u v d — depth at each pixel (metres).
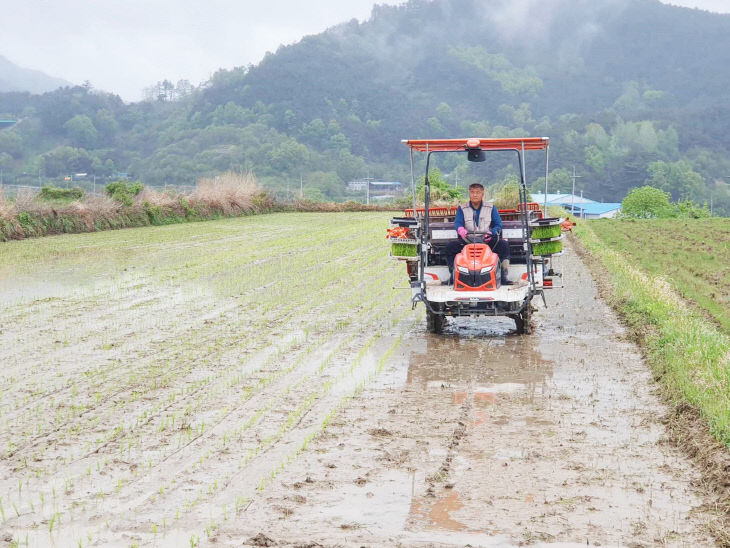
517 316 12.13
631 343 11.63
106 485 6.32
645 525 5.57
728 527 5.49
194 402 8.58
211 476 6.50
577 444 7.23
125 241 27.53
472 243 12.14
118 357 10.62
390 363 10.41
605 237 32.41
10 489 6.25
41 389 9.05
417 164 96.38
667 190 159.88
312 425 7.80
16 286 16.92
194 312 14.03
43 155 180.50
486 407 8.42
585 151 169.12
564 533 5.47
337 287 17.22
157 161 179.00
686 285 18.81
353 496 6.11
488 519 5.70
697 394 8.05
